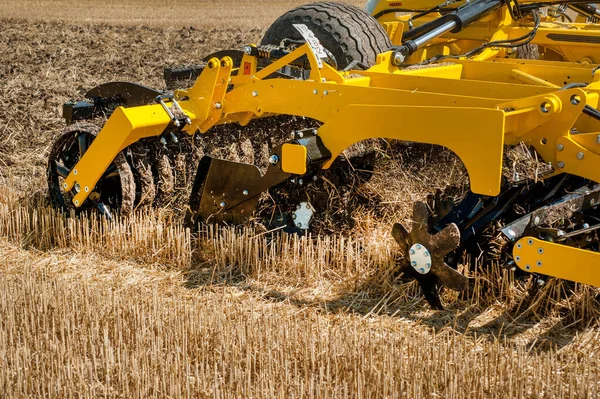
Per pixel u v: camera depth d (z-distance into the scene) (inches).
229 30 816.9
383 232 231.3
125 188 234.2
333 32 254.5
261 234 221.6
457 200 208.5
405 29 299.4
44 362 155.6
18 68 505.7
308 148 202.1
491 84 206.7
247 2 1253.1
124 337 167.6
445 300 199.0
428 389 148.8
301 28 217.2
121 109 222.4
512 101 179.5
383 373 153.2
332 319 189.8
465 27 264.1
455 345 169.9
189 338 168.2
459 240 179.9
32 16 906.7
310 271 215.2
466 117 174.9
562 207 182.4
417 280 188.9
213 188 227.0
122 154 235.0
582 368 161.8
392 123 189.6
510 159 209.5
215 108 232.1
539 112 175.8
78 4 1096.8
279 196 237.3
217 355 162.1
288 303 200.4
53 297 183.2
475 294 197.2
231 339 166.9
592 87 198.2
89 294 188.5
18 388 145.1
